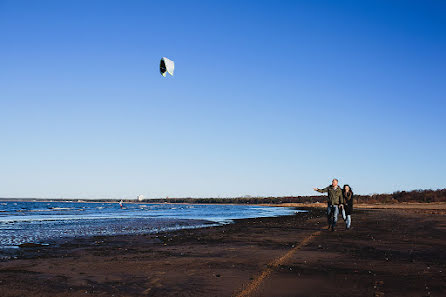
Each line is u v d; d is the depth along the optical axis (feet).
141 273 19.52
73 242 35.35
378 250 27.86
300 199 454.40
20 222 70.90
